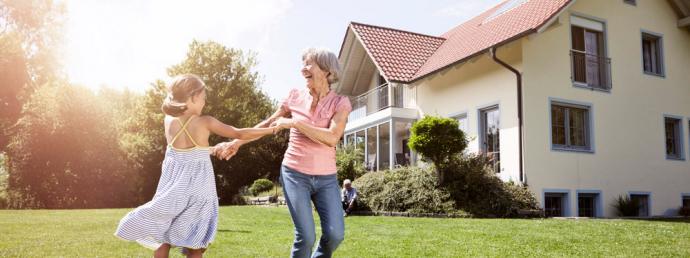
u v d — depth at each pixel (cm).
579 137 1445
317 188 334
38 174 2153
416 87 1798
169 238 321
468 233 744
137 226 314
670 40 1664
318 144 335
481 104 1498
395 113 1758
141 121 2750
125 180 2312
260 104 3116
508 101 1396
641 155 1530
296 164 333
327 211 334
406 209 1231
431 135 1223
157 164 2503
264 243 619
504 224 892
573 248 600
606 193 1441
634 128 1529
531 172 1328
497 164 1430
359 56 2108
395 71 1750
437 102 1695
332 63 338
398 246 606
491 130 1484
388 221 973
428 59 1853
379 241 651
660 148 1577
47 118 2169
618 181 1470
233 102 2844
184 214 326
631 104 1534
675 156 1625
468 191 1214
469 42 1636
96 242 607
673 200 1578
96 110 2250
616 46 1535
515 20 1499
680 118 1639
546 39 1409
